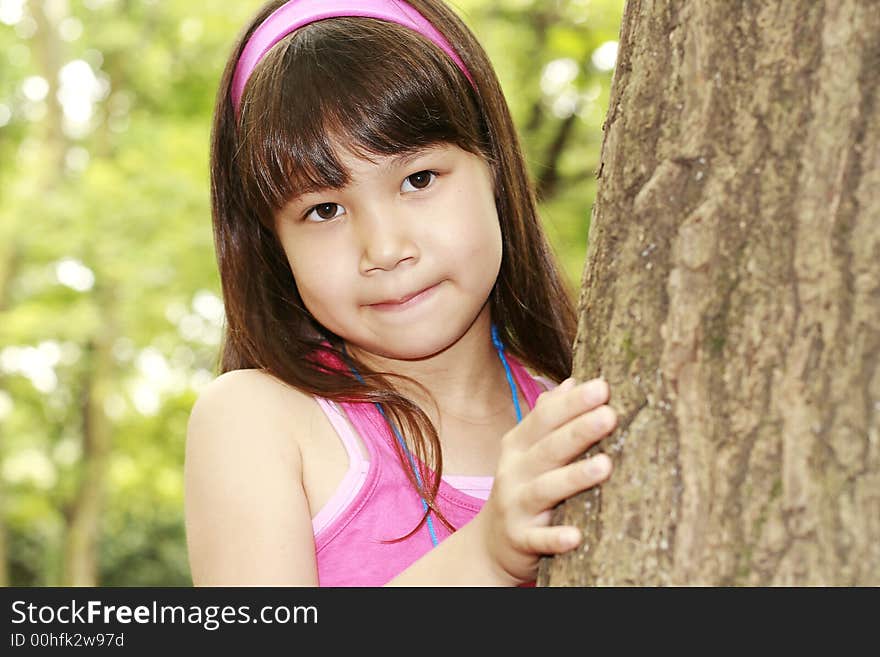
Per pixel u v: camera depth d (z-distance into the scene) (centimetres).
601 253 119
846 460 100
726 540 103
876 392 100
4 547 1076
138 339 966
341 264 161
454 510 174
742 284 106
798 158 105
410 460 171
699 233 109
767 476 102
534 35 850
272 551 149
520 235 197
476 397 190
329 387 174
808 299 103
